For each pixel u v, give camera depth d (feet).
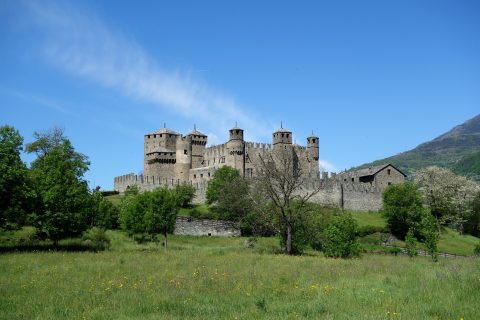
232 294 74.28
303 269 107.86
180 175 474.08
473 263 126.31
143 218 224.94
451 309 59.67
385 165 426.92
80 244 178.19
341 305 63.87
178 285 82.64
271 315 59.00
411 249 198.29
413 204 294.87
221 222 276.00
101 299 70.54
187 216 283.38
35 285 83.56
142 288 79.66
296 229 187.93
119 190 426.10
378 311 59.26
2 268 105.09
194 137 486.79
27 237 189.37
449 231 337.11
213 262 123.03
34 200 164.55
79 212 170.09
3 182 155.84
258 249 197.16
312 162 480.64
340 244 165.17
